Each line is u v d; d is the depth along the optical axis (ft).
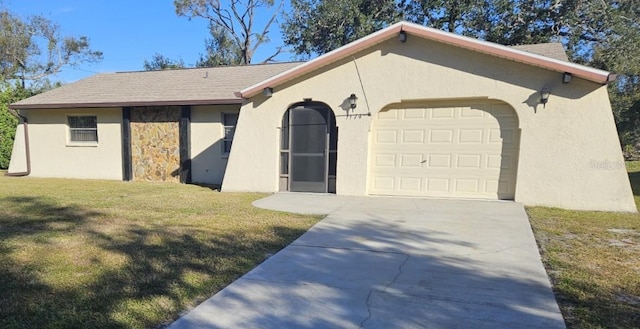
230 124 38.47
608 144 22.36
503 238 16.16
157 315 9.11
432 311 9.29
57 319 8.84
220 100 36.09
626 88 63.05
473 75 24.79
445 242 15.60
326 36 75.20
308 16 76.43
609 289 10.75
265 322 8.77
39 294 10.24
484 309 9.39
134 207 23.61
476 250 14.48
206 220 19.72
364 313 9.21
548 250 14.62
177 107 39.40
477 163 25.94
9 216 20.61
